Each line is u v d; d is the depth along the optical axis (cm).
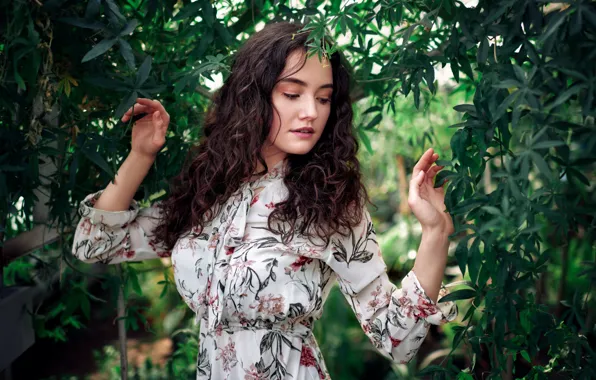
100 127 171
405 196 337
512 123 109
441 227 131
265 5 176
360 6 151
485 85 124
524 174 108
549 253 124
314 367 143
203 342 149
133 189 154
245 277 135
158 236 158
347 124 145
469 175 125
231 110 144
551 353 133
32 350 362
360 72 176
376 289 141
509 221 113
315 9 157
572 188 115
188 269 147
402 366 301
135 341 361
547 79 108
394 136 285
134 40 169
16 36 138
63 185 166
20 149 152
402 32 146
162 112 148
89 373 336
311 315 143
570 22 104
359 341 319
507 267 123
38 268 212
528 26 117
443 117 250
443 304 136
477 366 276
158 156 171
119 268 195
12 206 154
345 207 139
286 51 135
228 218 142
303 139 137
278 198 141
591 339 150
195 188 152
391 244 345
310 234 138
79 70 150
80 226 154
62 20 135
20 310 191
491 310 126
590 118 115
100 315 378
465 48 137
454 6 131
